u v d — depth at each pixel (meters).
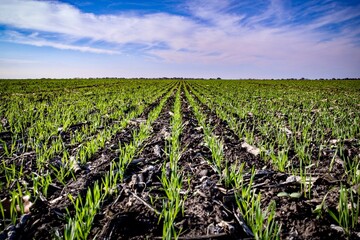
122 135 5.84
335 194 2.73
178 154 4.15
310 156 4.08
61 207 2.60
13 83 35.06
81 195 2.86
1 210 2.39
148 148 4.80
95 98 15.02
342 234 2.07
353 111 9.77
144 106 11.87
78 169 3.63
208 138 4.89
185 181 3.28
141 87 29.78
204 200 2.72
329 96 18.23
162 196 2.87
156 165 3.85
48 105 11.25
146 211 2.52
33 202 2.60
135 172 3.62
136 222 2.33
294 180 3.12
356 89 28.67
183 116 8.67
